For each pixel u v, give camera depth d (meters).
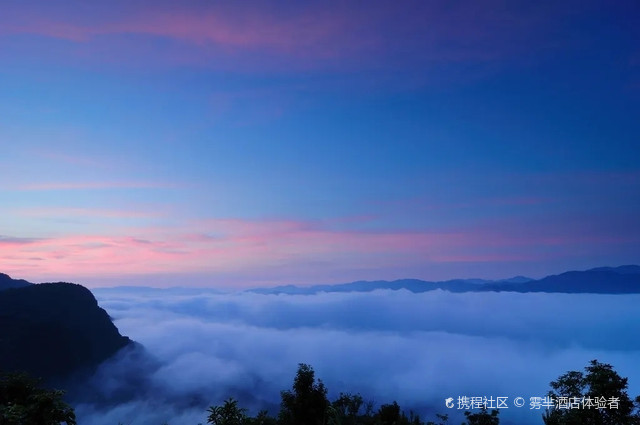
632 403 21.25
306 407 33.66
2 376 17.73
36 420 15.30
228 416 21.44
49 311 169.38
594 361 22.89
